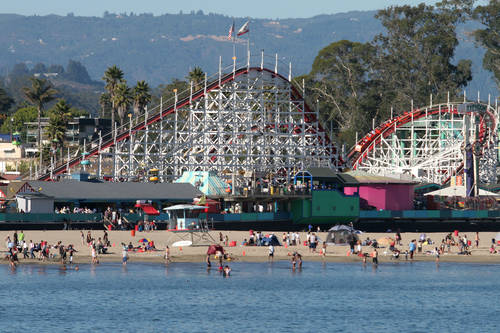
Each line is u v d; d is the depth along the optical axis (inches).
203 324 7598.4
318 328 7568.9
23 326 7401.6
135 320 7691.9
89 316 7800.2
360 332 7465.6
